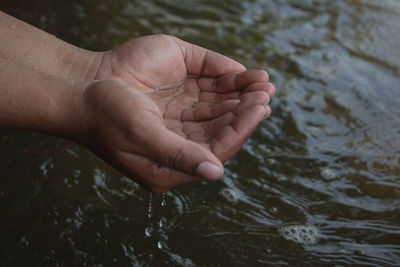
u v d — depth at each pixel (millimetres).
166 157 480
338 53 912
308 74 848
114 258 554
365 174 668
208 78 611
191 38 919
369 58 900
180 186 647
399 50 932
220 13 1038
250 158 691
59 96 516
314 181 659
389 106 786
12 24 610
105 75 603
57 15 934
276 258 561
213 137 526
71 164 660
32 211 594
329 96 802
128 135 487
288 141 718
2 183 622
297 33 976
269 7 1081
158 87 610
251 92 563
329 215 613
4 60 528
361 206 625
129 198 625
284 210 619
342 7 1092
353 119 760
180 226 594
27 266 540
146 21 965
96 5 1003
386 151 703
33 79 519
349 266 552
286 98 792
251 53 891
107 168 662
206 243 576
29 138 692
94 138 521
